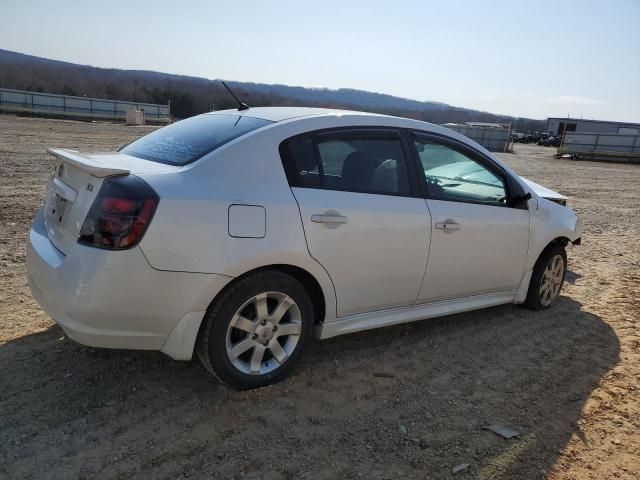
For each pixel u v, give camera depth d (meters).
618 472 2.76
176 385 3.25
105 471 2.48
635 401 3.48
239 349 3.12
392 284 3.69
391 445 2.85
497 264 4.38
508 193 4.52
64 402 2.99
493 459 2.79
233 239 2.93
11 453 2.55
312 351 3.89
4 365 3.33
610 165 37.78
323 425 2.98
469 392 3.46
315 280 3.34
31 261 3.15
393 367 3.74
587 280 6.29
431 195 3.90
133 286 2.73
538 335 4.49
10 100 49.16
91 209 2.78
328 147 3.44
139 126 45.53
